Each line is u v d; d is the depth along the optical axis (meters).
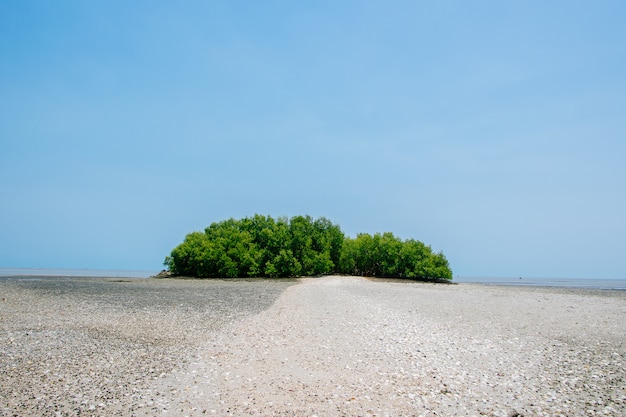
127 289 52.44
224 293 47.97
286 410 12.08
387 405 12.64
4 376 14.45
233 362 16.95
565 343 21.47
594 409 12.60
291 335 22.39
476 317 30.12
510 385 14.71
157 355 17.80
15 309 29.95
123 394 13.10
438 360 17.78
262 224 96.56
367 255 98.06
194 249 90.31
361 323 26.36
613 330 25.58
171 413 11.73
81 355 17.44
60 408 11.86
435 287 66.00
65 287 53.91
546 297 49.56
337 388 14.04
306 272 93.12
